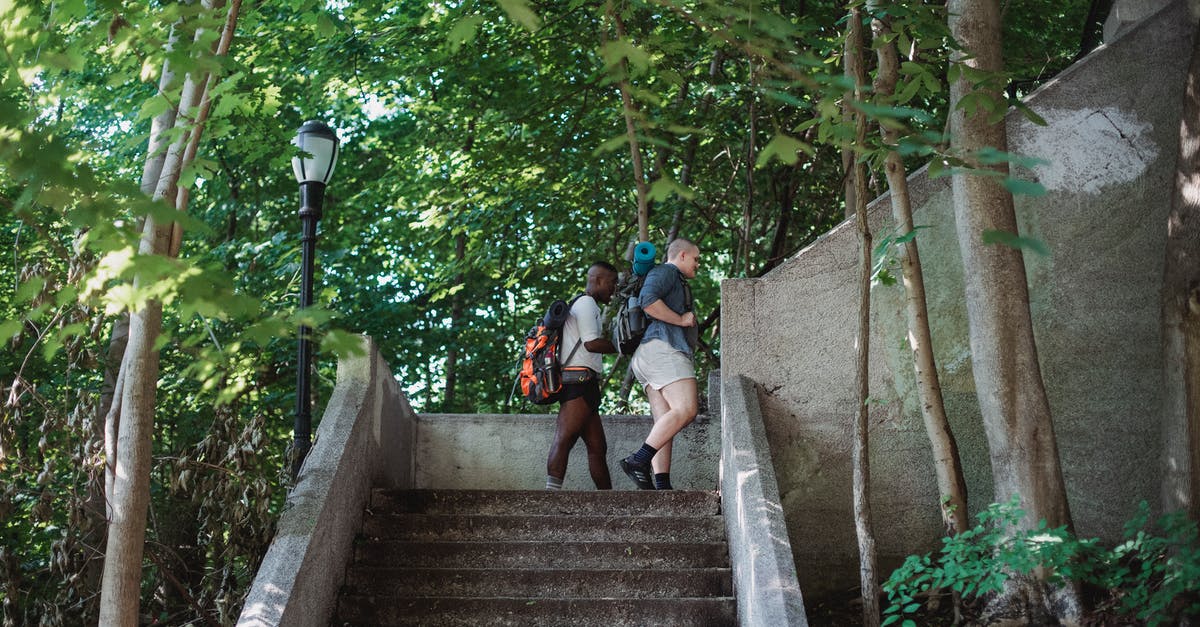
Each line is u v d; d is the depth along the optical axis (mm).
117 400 5555
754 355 7391
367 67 11562
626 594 6418
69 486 6680
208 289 3504
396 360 15523
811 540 7156
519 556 6707
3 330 4133
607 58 3285
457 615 6223
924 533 7086
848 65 6305
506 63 12062
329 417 6910
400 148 14344
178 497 8203
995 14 6516
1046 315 7211
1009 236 3217
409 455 8508
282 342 13250
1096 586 6078
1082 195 7277
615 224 12812
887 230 7348
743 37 3832
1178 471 5980
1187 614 5512
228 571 6523
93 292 4578
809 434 7273
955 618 6180
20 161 3285
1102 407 7055
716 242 14430
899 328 7305
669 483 7531
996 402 6246
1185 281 6145
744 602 5855
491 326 16219
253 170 15008
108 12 4457
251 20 5750
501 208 12258
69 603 6680
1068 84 7414
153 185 6312
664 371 7340
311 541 5797
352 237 15797
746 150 12625
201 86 5168
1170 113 7270
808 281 7426
